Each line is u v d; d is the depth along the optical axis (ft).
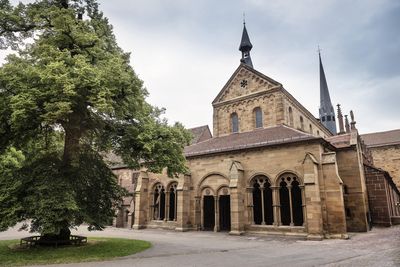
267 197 94.07
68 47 50.34
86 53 50.24
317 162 68.80
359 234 70.33
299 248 50.47
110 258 40.57
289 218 92.84
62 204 41.96
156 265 35.83
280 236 69.62
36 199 42.29
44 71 39.55
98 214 50.65
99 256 41.70
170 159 50.19
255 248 50.90
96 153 57.21
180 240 63.26
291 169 72.13
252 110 100.17
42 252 44.16
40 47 45.68
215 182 85.25
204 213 97.50
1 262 37.60
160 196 99.25
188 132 55.88
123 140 50.93
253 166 78.69
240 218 75.05
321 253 44.29
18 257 40.52
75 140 50.57
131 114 51.13
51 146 57.93
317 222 63.67
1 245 51.26
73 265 35.96
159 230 91.20
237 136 96.48
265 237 68.80
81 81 41.04
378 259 37.63
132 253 44.78
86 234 78.79
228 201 95.66
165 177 96.89
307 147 71.26
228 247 52.13
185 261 38.55
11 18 49.37
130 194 59.47
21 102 36.81
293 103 104.73
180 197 87.35
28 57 47.73
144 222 98.22
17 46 53.11
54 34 50.06
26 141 49.80
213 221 96.07
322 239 62.85
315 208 64.59
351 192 80.07
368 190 93.30
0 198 41.27
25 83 40.47
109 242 56.39
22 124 42.16
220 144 92.27
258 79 100.83
